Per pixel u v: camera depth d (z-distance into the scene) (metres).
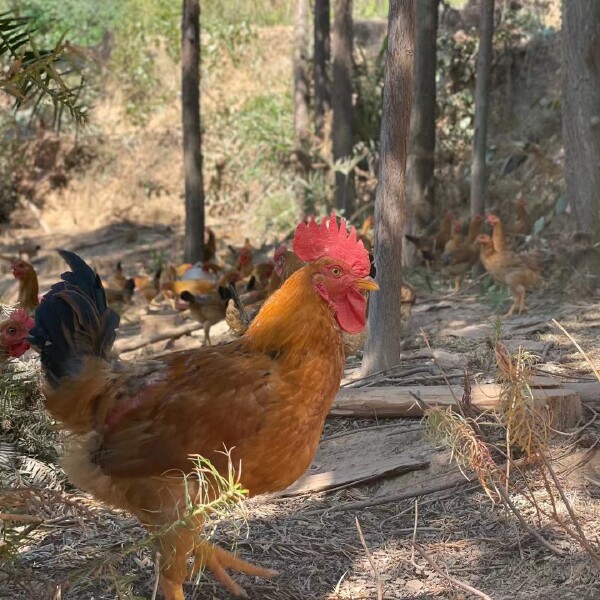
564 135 9.98
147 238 17.69
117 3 20.50
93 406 3.72
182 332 9.84
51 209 19.30
